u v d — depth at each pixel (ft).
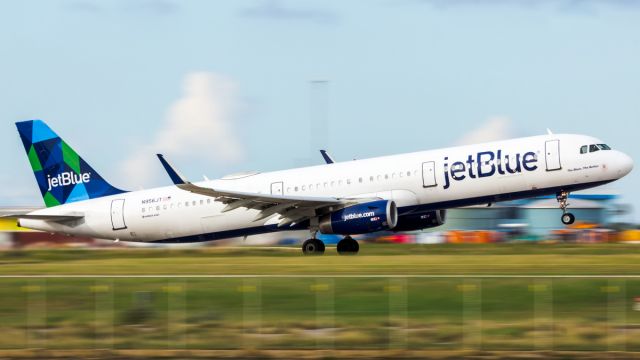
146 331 355.77
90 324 368.27
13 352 330.75
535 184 610.65
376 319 364.99
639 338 333.83
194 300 408.46
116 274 513.45
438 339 336.70
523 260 572.92
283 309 386.52
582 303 391.24
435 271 498.28
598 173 604.08
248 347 333.21
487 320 360.48
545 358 311.47
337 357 316.40
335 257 613.52
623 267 517.14
